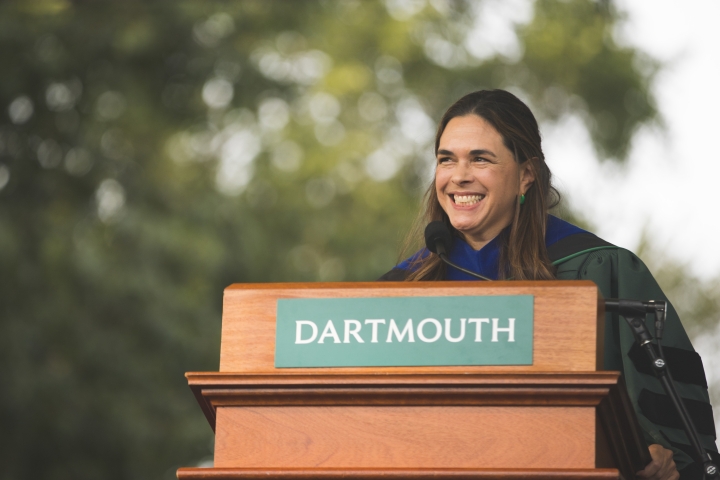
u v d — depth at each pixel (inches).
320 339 222.5
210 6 1198.9
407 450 215.6
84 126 1158.3
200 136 1305.4
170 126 1235.2
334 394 218.1
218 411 223.1
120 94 1171.9
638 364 286.0
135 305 1103.0
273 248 1296.8
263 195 1386.6
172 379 1111.6
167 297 1107.9
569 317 215.3
